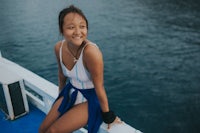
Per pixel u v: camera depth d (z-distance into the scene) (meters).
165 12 35.34
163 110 12.48
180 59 18.75
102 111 2.17
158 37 24.41
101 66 2.05
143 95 13.76
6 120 3.70
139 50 20.75
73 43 2.09
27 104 3.75
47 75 16.31
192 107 12.75
